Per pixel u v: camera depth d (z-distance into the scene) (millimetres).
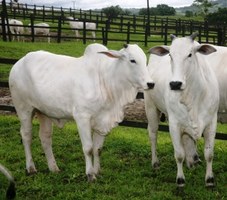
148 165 4777
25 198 3861
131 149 5266
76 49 14781
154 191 4039
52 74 4180
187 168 4668
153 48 3891
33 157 4934
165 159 5000
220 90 4559
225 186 4168
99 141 4262
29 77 4258
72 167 4590
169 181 4375
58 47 14859
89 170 4117
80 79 4035
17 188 4016
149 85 3812
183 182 4008
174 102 3834
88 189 3984
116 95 4086
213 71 4207
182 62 3492
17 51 12961
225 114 4738
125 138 5754
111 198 3818
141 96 5645
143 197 3865
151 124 4699
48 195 3918
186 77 3578
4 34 15383
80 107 4000
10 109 6328
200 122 3885
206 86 3828
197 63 3719
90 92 3990
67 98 4094
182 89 3475
